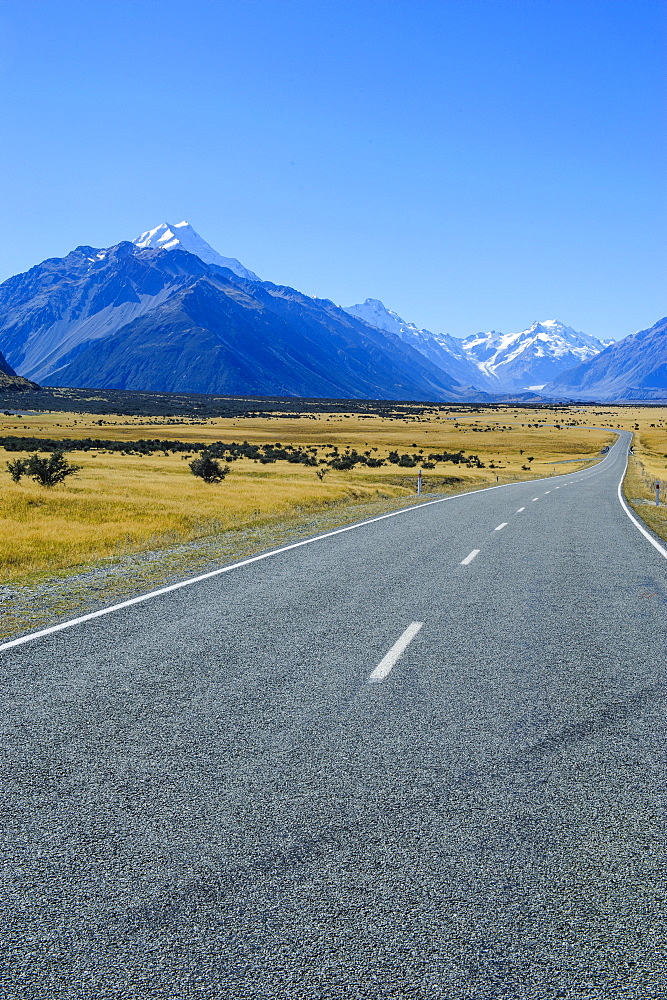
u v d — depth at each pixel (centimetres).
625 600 937
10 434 10931
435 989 251
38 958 264
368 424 17388
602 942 277
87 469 4409
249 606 868
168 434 12512
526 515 2216
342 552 1346
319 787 398
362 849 336
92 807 372
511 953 270
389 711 518
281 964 262
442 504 2623
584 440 14312
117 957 265
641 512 2505
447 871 320
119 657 646
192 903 295
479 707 529
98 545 1478
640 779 415
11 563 1252
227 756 437
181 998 246
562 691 568
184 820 360
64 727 480
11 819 359
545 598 939
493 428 17500
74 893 301
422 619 809
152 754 438
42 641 701
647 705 539
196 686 568
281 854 331
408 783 405
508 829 356
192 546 1466
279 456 7206
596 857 333
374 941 274
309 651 671
